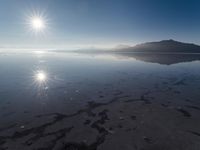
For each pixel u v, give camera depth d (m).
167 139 4.36
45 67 18.14
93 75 13.38
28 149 3.96
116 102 7.18
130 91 8.88
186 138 4.39
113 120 5.48
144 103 7.06
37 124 5.16
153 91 8.88
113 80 11.53
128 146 4.09
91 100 7.41
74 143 4.22
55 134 4.63
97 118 5.64
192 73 14.42
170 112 6.10
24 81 10.95
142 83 10.69
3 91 8.59
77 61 26.41
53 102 7.11
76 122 5.34
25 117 5.63
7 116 5.68
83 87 9.60
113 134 4.63
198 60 29.08
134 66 19.44
